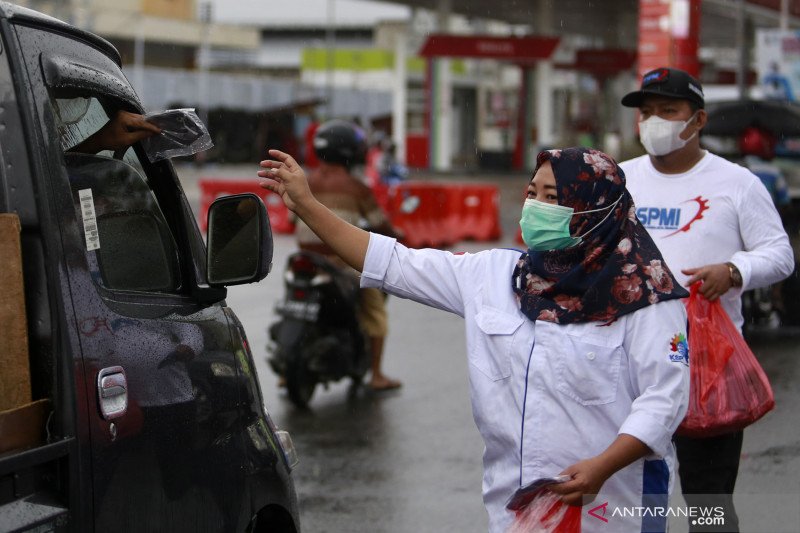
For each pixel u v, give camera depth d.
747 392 4.70
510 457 3.50
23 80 3.15
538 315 3.43
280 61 86.75
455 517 6.54
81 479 3.08
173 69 63.56
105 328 3.28
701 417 4.64
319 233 3.74
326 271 9.19
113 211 3.58
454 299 3.68
